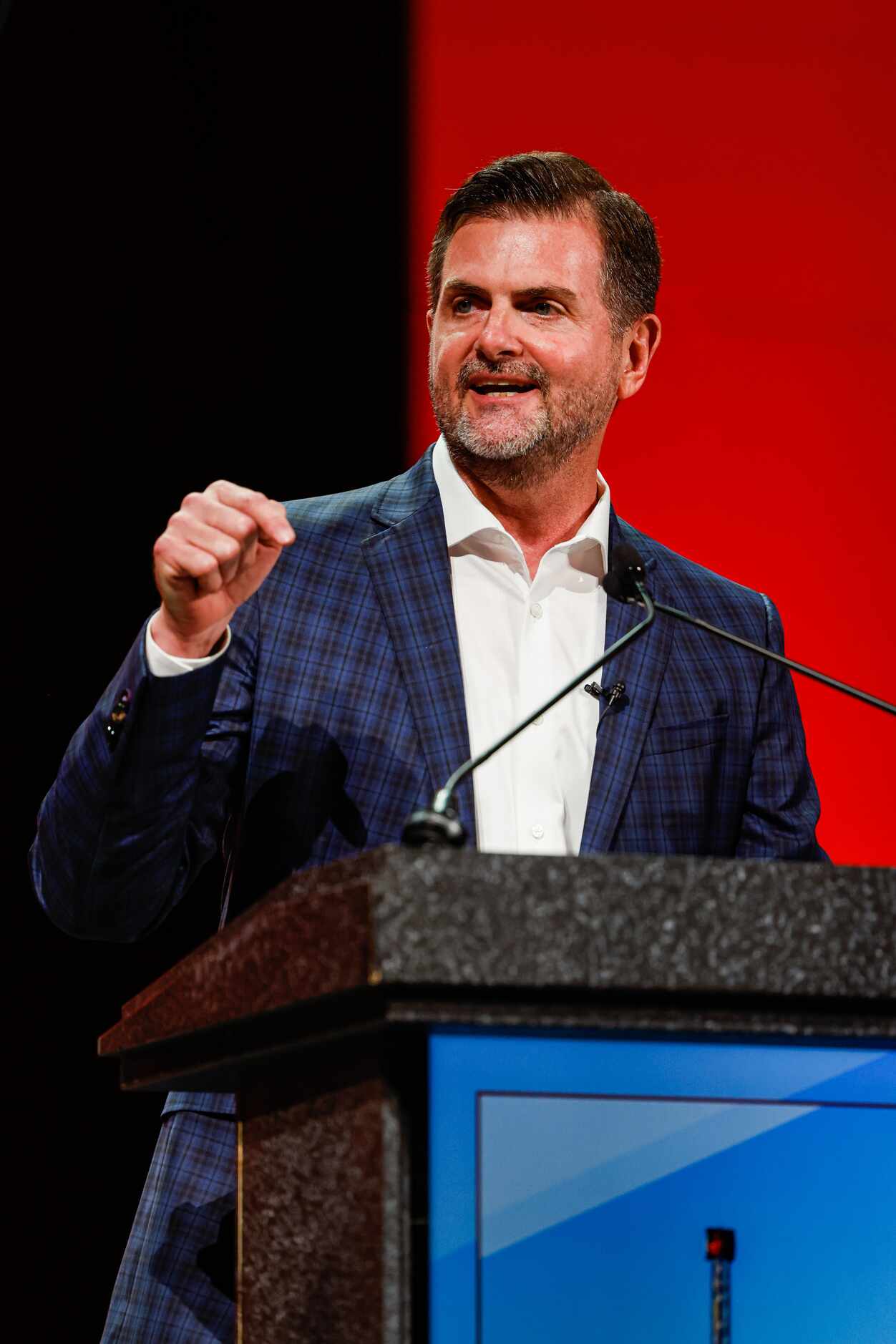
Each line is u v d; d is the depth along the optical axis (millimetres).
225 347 11805
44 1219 11594
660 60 11773
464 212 6309
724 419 11633
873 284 11844
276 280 11836
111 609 11703
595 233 6312
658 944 2992
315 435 11805
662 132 11742
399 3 11820
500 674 6129
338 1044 3264
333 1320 3176
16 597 11633
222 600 4637
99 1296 11609
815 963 3090
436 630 5852
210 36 11805
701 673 6246
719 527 11531
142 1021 4023
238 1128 3848
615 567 4996
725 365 11664
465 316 6242
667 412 11609
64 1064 11711
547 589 6359
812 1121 3371
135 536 11727
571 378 6145
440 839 3350
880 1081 3447
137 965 11812
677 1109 3273
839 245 11820
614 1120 3219
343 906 2947
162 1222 5195
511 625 6230
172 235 11789
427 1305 3018
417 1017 2918
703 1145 3283
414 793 5555
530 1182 3133
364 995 3010
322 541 6082
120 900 4914
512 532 6531
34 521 11664
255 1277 3619
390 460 11797
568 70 11742
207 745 5566
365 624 5852
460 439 6168
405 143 11812
